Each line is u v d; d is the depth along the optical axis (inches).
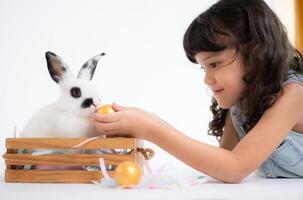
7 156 27.9
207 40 32.2
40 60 64.3
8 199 22.3
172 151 28.0
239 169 28.0
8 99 63.5
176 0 65.1
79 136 28.9
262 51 33.7
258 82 33.4
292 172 38.2
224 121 44.0
